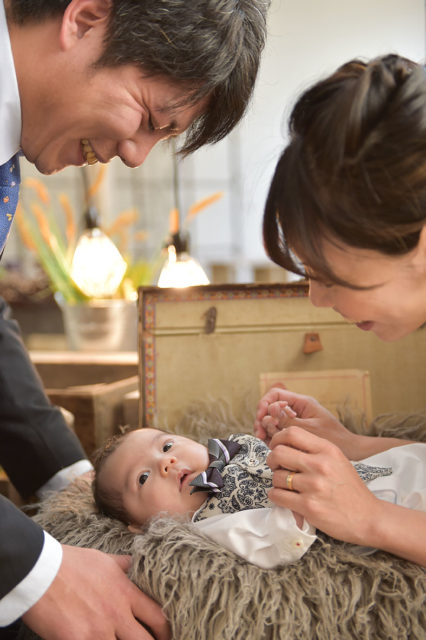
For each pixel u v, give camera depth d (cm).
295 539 79
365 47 640
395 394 131
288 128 75
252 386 129
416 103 66
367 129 66
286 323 130
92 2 79
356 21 635
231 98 90
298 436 82
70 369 172
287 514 80
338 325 131
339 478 78
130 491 100
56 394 145
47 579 75
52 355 183
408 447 99
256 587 78
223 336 129
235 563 81
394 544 76
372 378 131
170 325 128
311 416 111
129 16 79
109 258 191
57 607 76
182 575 79
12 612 75
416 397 131
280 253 77
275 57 620
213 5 81
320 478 77
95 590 77
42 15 80
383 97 67
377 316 76
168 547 81
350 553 81
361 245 68
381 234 67
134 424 147
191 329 129
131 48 80
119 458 103
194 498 99
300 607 76
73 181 594
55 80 82
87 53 81
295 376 129
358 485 79
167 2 79
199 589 78
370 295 73
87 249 190
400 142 65
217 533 83
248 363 129
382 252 69
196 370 128
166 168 654
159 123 88
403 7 639
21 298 243
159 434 107
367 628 76
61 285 206
